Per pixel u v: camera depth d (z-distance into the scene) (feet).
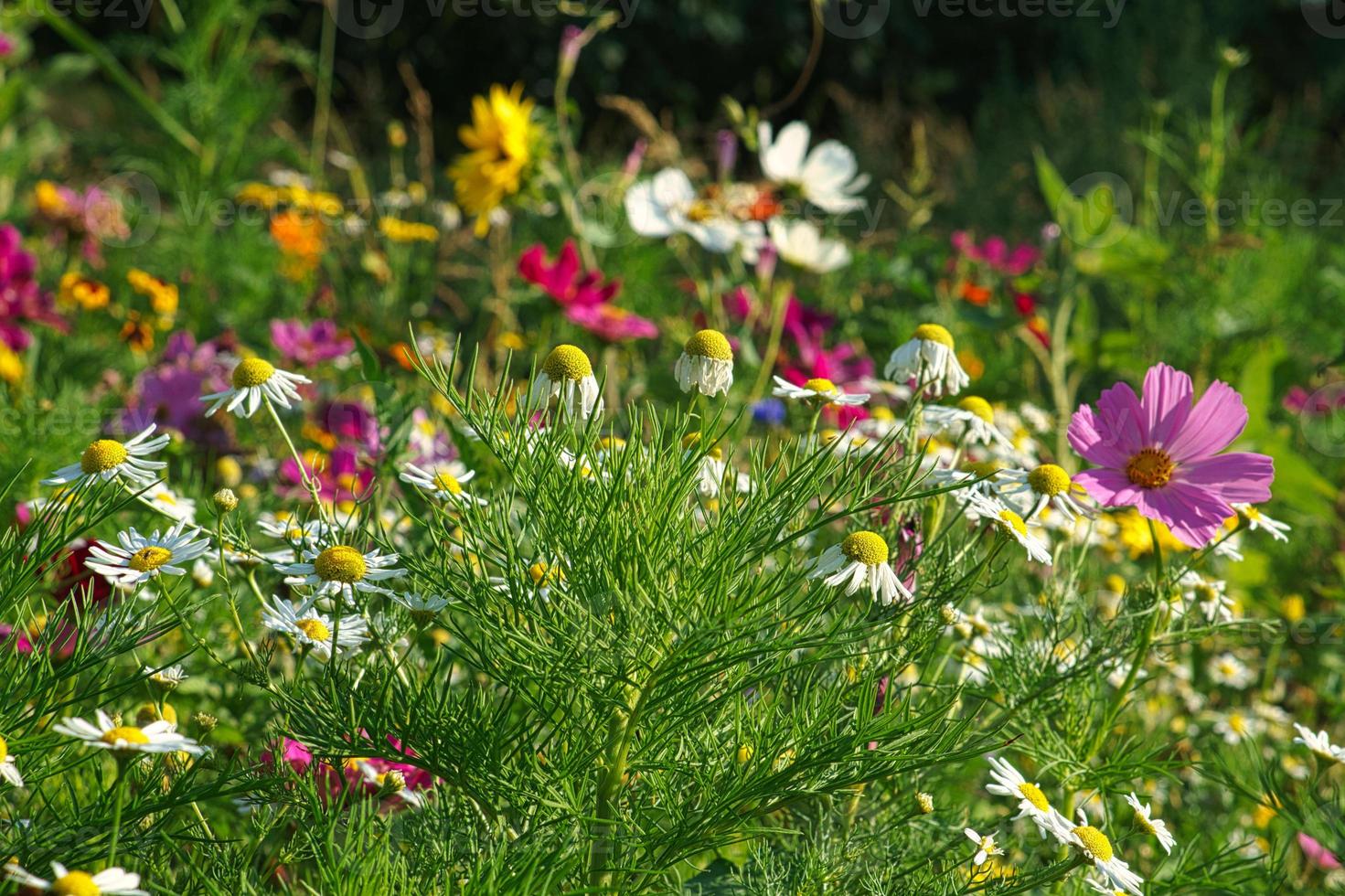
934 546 5.71
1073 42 23.43
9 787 5.48
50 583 5.92
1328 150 21.93
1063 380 11.16
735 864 5.82
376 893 5.44
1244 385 10.11
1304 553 8.35
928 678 5.93
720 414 5.58
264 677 5.64
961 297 11.26
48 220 10.62
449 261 12.09
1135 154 18.40
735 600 5.52
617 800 5.59
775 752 5.54
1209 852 6.26
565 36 9.67
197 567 6.08
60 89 19.13
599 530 5.51
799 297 11.52
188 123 11.98
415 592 5.64
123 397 8.36
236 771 5.58
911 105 24.95
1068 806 5.90
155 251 11.42
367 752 5.57
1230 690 7.06
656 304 11.21
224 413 7.31
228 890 5.53
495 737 5.58
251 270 11.33
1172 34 20.83
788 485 5.51
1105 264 9.89
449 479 5.66
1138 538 6.89
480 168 9.06
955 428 6.01
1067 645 6.04
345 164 12.16
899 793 5.90
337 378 8.71
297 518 5.80
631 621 5.49
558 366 5.55
